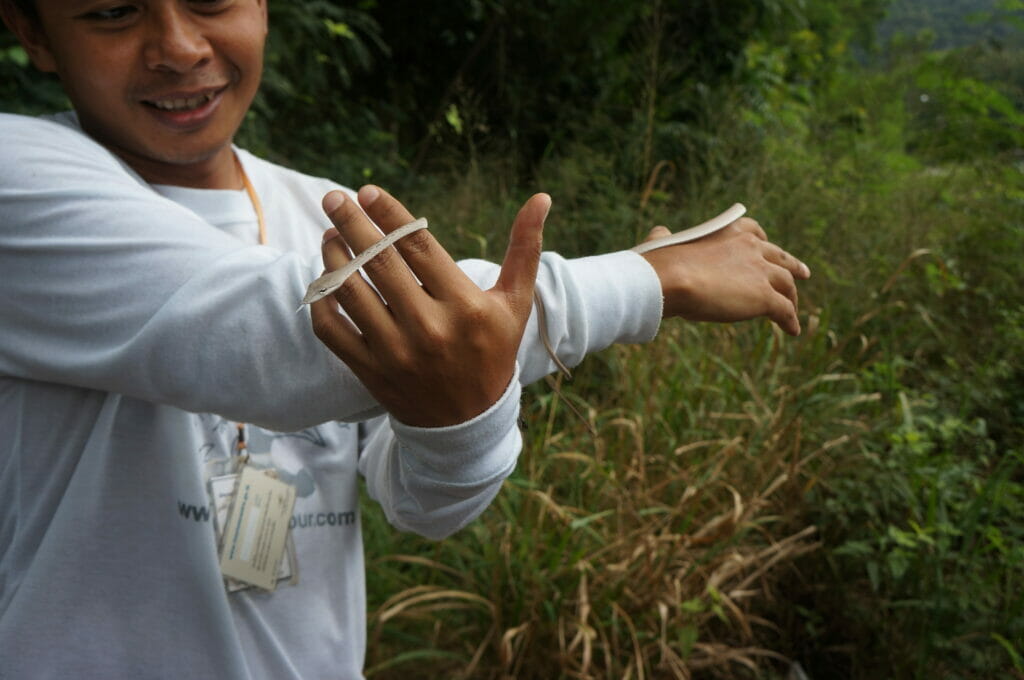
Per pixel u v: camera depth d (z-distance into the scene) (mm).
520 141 7285
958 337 3551
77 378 915
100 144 1136
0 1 1086
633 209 4512
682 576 2443
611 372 3336
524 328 809
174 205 943
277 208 1282
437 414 791
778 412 2781
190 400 857
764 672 2477
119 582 1066
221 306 824
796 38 8766
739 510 2424
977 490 2426
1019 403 3139
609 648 2340
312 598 1172
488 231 4523
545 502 2484
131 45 1033
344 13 6332
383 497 1185
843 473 2643
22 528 1066
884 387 3123
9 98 3939
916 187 4527
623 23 7227
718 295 983
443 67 7605
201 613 1082
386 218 763
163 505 1078
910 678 2205
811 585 2553
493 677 2365
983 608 2133
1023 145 4391
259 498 1118
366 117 6898
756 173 4395
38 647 1041
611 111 6863
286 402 838
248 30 1115
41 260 893
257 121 5238
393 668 2480
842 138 4949
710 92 6340
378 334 740
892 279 3361
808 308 3643
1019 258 3871
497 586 2404
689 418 2922
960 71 4594
